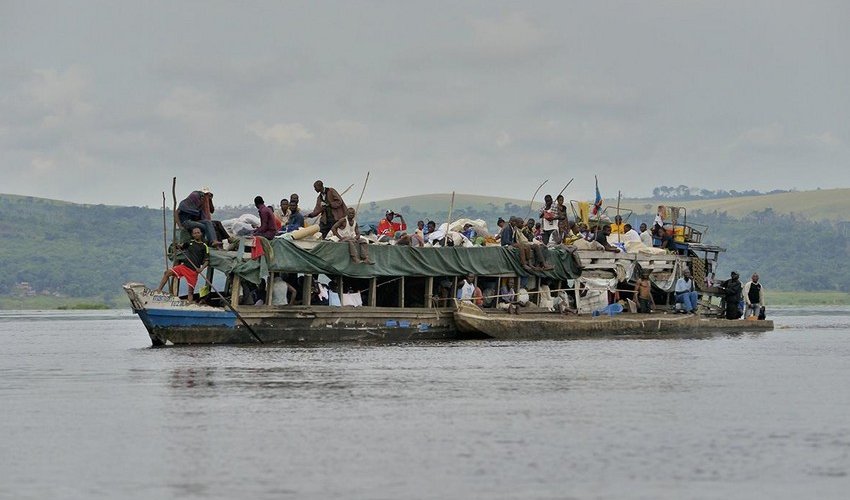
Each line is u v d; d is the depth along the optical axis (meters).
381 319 148.00
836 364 117.19
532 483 58.31
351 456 64.81
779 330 190.88
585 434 71.25
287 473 60.75
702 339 159.38
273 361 117.38
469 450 66.31
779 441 69.06
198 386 96.19
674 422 75.81
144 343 166.75
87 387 97.94
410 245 153.38
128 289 133.25
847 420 76.81
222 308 137.12
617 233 181.00
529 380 99.81
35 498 56.22
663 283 178.12
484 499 55.28
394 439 69.81
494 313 156.88
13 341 174.50
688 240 189.88
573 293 169.75
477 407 82.56
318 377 102.12
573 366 112.75
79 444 69.31
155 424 76.19
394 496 55.88
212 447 67.81
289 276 147.12
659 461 63.34
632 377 102.56
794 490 57.16
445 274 153.25
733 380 100.50
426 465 62.41
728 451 66.06
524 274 161.00
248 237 137.62
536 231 173.38
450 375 103.75
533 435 70.94
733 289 191.00
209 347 135.50
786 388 94.38
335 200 147.25
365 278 147.62
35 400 89.50
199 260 137.12
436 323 152.88
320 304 146.38
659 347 139.62
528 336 156.62
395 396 88.75
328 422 76.06
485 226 172.62
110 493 57.06
